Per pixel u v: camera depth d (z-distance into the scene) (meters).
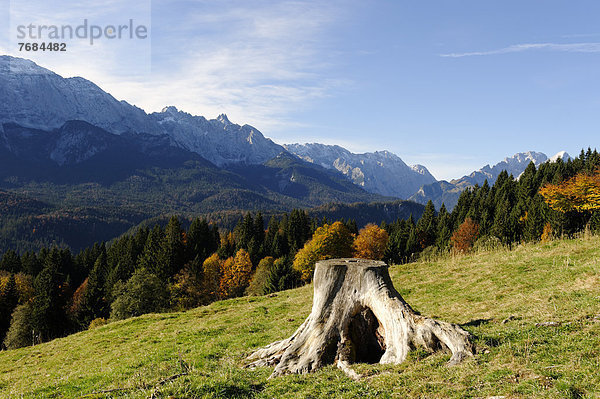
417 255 85.62
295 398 8.89
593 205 51.00
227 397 9.59
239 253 96.62
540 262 21.16
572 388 6.93
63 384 15.02
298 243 124.31
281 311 26.75
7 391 16.47
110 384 13.76
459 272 24.78
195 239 117.88
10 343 66.75
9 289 83.69
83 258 126.38
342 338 11.38
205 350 17.23
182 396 9.65
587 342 8.83
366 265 11.98
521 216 80.25
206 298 87.00
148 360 17.06
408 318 10.59
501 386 7.55
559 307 12.45
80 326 82.12
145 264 96.25
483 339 9.84
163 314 34.81
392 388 8.49
